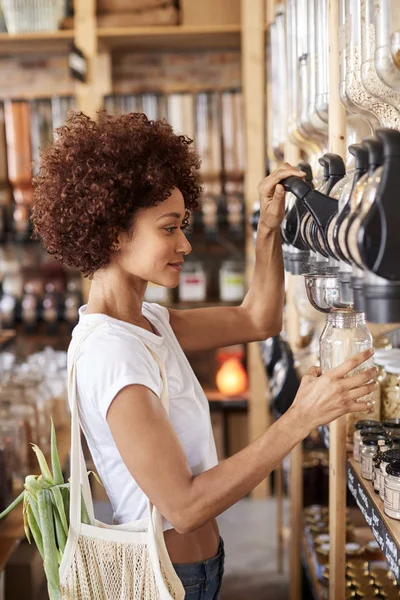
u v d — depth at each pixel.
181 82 5.06
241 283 4.88
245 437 4.81
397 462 1.50
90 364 1.44
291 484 2.86
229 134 4.56
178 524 1.36
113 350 1.44
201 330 1.88
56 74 5.07
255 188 4.43
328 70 1.80
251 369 4.59
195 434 1.61
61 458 3.05
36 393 3.16
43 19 4.54
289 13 2.18
